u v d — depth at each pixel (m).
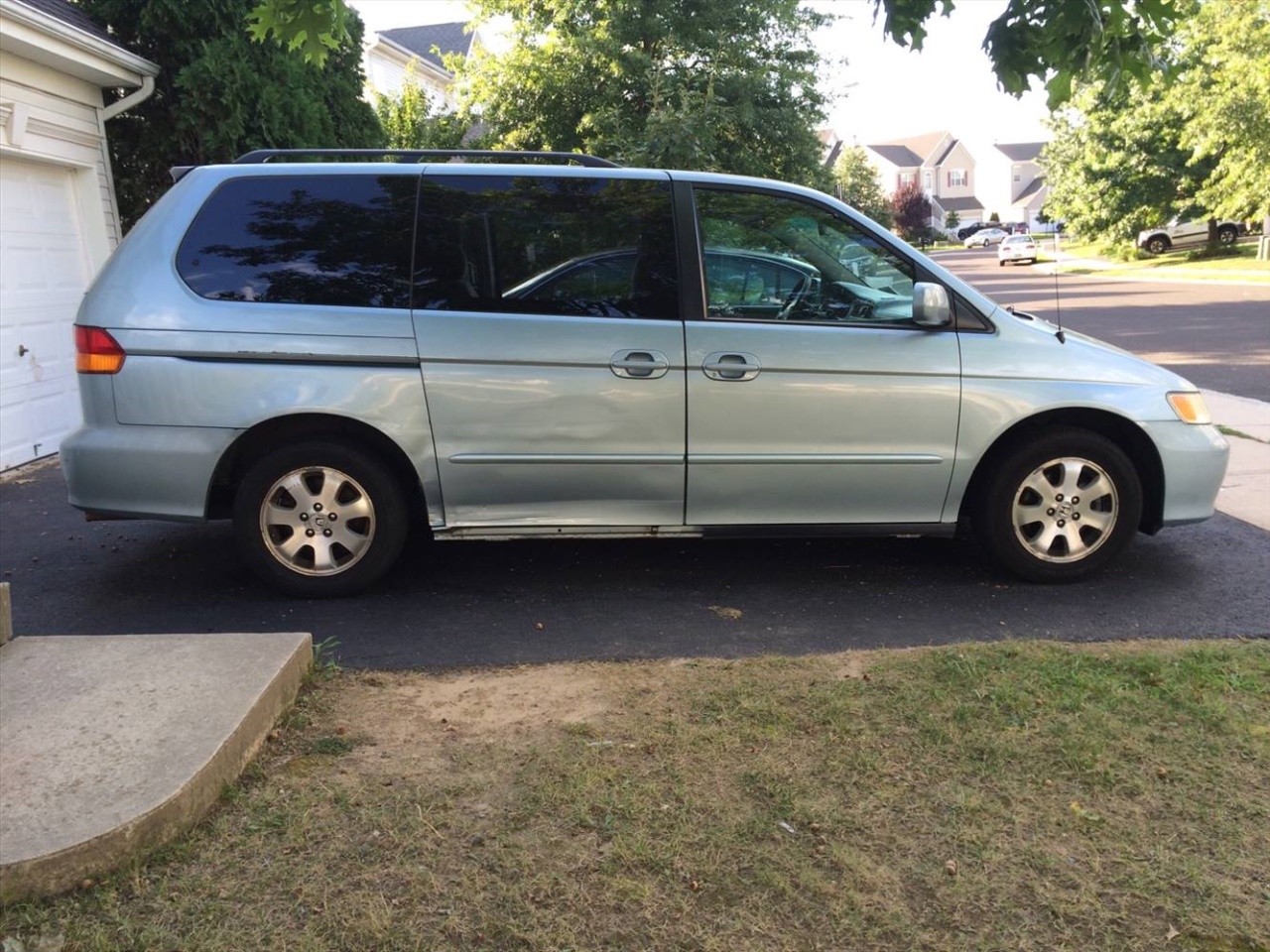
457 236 4.48
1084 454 4.68
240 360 4.36
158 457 4.38
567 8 15.67
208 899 2.38
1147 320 18.39
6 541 5.77
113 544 5.68
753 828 2.67
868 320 4.60
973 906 2.38
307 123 10.16
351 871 2.49
